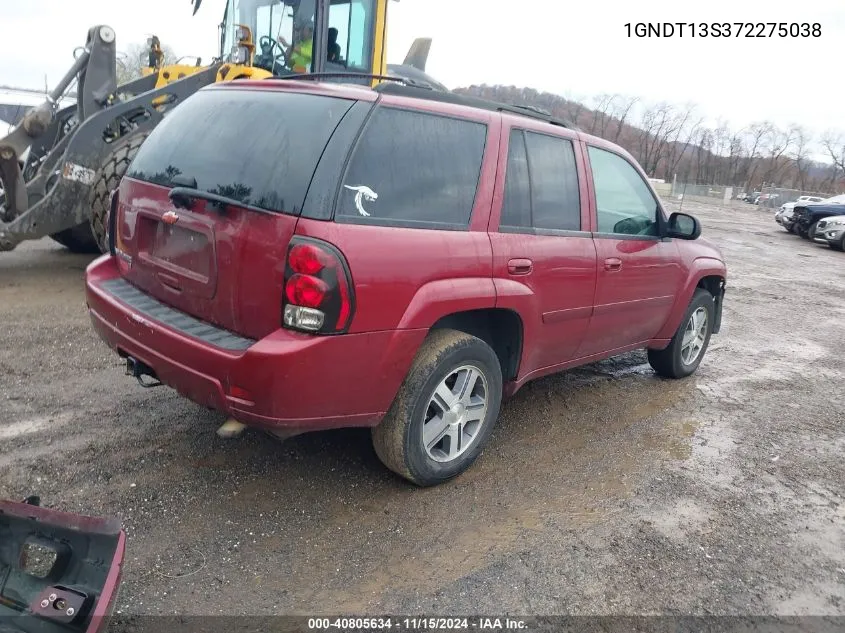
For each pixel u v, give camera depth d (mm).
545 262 3699
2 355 4812
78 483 3283
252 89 3260
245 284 2834
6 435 3689
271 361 2672
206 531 3008
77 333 5410
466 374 3479
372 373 2941
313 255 2662
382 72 7898
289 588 2701
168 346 2959
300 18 7191
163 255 3230
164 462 3545
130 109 6789
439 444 3535
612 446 4262
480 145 3412
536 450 4109
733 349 7008
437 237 3119
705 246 5566
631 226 4562
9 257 8039
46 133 7941
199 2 8234
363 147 2889
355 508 3279
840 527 3506
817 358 6910
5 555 2289
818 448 4504
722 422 4836
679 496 3682
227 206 2861
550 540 3164
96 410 4082
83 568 2219
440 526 3199
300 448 3809
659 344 5262
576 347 4281
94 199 6555
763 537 3348
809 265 15055
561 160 3957
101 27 7117
